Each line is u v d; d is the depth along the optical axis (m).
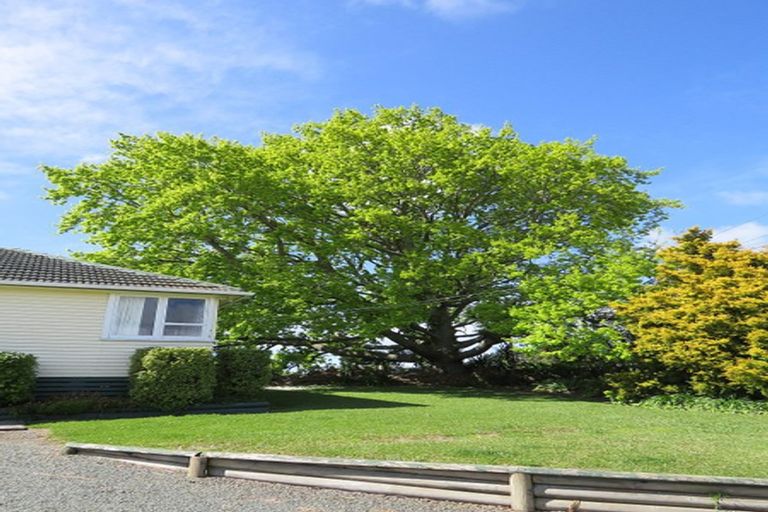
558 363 23.66
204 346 14.87
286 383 27.83
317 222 23.34
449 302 25.33
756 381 14.41
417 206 24.17
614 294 19.06
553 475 4.83
